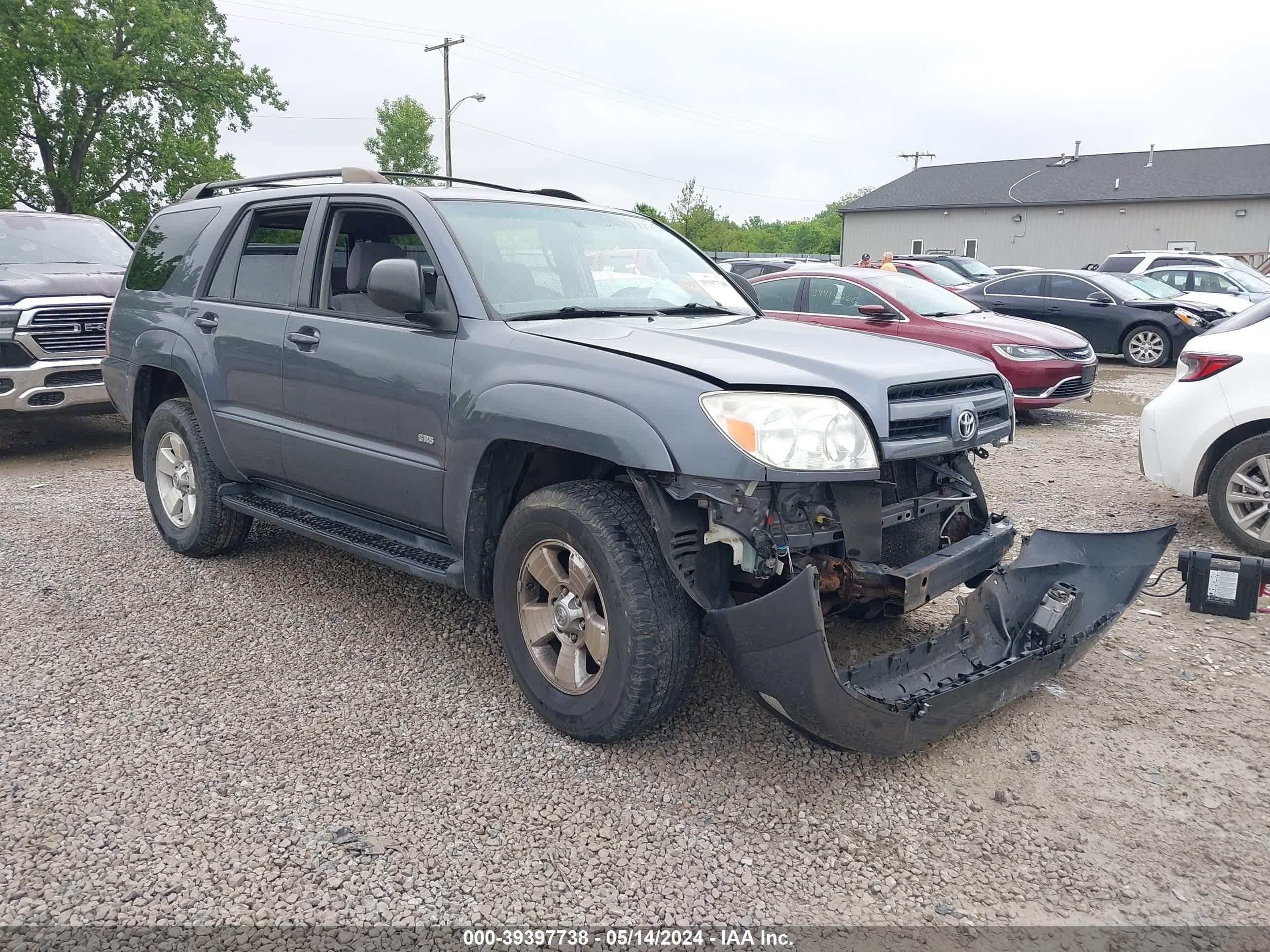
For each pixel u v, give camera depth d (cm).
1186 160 4397
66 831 267
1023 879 253
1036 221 4488
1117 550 371
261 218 462
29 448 840
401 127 5972
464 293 346
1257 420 501
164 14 3394
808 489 287
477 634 409
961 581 319
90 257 915
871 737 275
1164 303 1452
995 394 342
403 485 364
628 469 289
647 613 286
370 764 304
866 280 1009
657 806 283
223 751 312
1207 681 369
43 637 402
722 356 300
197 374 462
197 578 476
